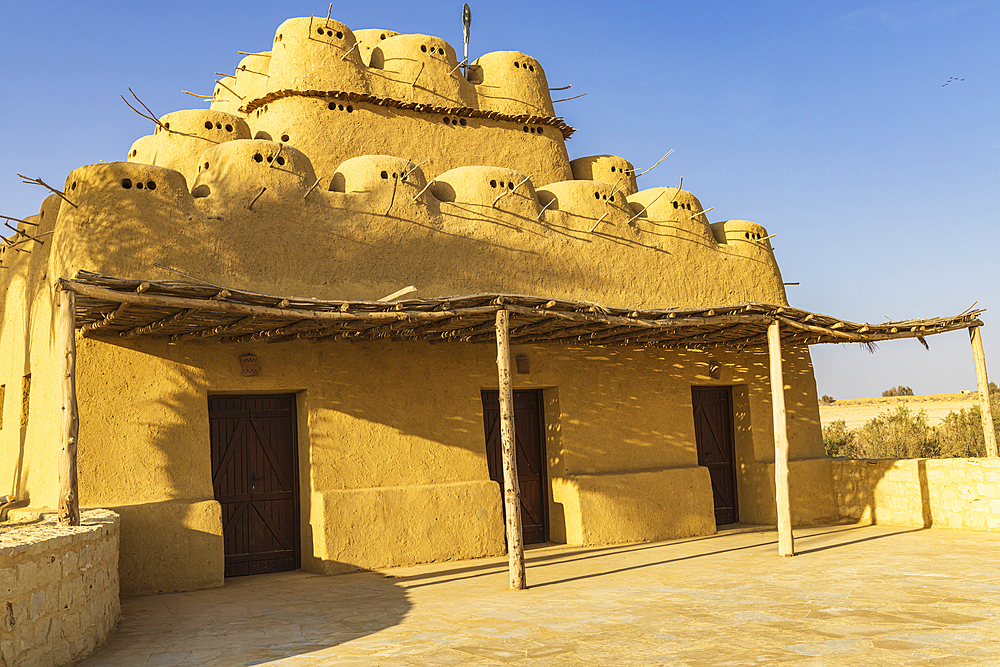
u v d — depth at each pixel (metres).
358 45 14.28
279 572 10.45
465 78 13.93
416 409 11.13
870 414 54.75
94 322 8.75
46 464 9.59
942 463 12.62
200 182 10.62
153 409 9.52
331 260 10.70
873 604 7.18
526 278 12.08
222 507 10.23
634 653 5.79
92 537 6.54
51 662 5.66
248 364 10.06
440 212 11.70
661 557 10.68
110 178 9.59
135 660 6.11
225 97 14.19
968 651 5.45
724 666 5.35
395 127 13.03
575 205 12.88
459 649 6.09
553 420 12.48
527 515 12.42
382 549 10.41
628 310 9.85
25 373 11.20
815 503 14.00
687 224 13.88
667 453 13.07
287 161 10.73
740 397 14.27
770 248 14.81
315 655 6.07
